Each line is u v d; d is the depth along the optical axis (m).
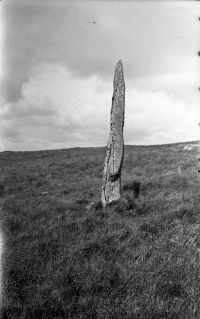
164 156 28.39
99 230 8.66
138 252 7.21
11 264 6.33
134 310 5.25
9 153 46.84
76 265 6.47
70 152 43.47
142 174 20.89
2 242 7.71
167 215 9.95
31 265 6.53
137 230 8.67
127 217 10.17
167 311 5.24
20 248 7.32
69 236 8.40
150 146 46.16
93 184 18.12
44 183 19.88
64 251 7.23
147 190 14.87
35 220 10.22
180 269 6.48
